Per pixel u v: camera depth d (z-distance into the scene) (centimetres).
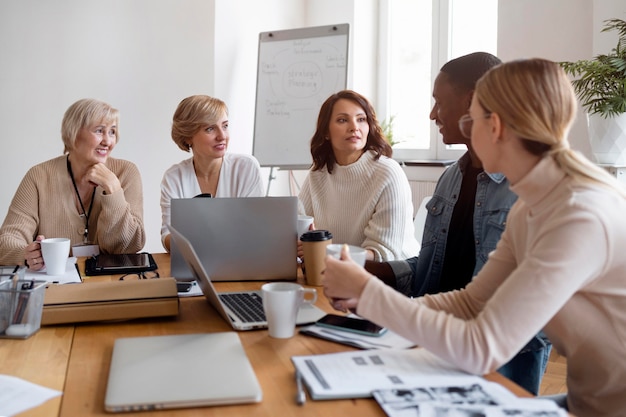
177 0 409
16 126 385
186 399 93
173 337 121
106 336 128
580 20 349
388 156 225
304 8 502
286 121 434
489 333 103
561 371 288
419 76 467
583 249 104
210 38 418
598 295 113
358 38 473
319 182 230
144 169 412
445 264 186
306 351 118
